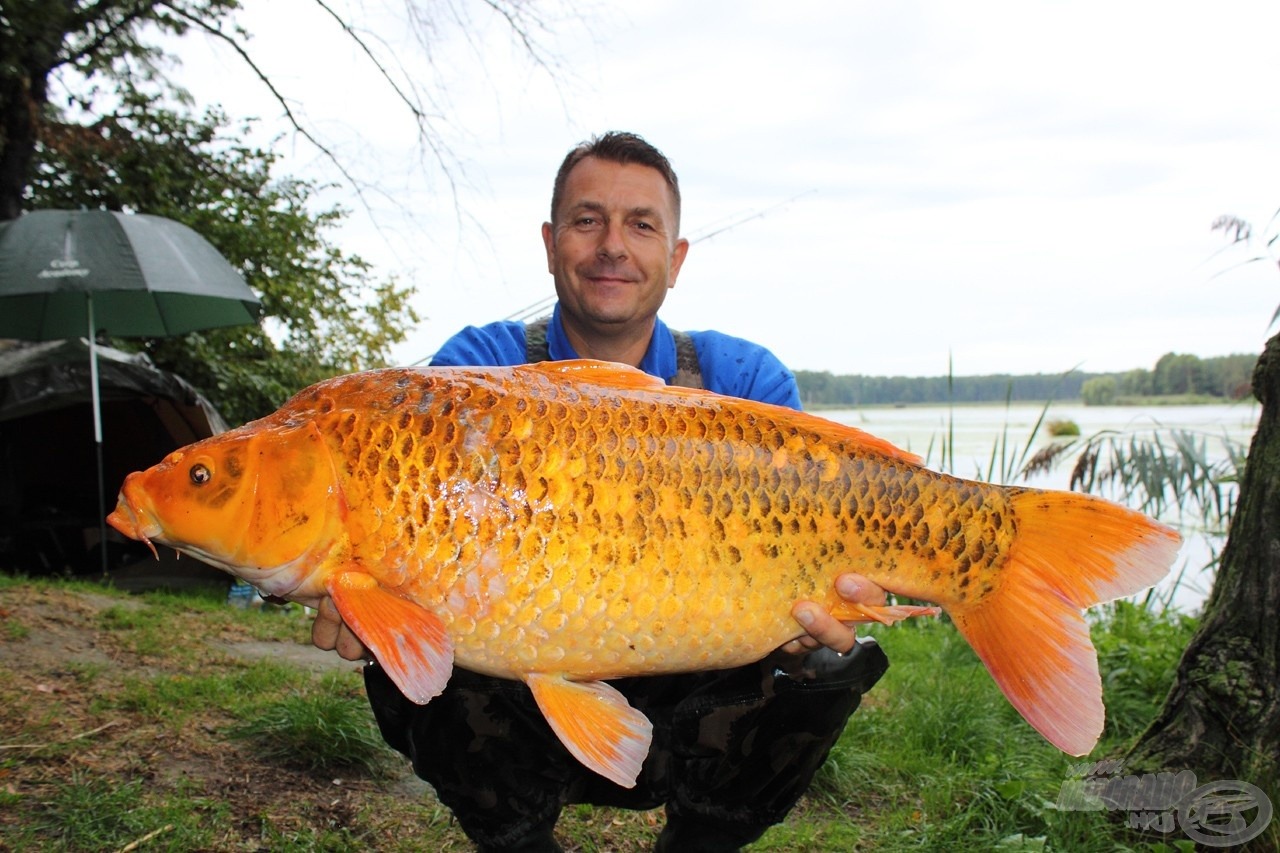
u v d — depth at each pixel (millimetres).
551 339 1106
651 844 1202
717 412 781
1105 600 791
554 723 740
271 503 730
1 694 1487
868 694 1825
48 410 3443
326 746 1332
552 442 744
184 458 745
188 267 3084
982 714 1561
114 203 5230
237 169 5496
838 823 1249
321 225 5684
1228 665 1210
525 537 734
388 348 5984
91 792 1167
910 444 3232
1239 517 1261
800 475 777
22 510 3613
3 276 2904
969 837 1190
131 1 4328
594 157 1042
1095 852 1141
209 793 1217
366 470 733
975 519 804
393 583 739
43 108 4555
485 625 740
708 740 905
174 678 1653
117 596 2482
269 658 1889
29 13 3953
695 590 755
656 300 1065
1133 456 2453
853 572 791
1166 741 1241
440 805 1237
